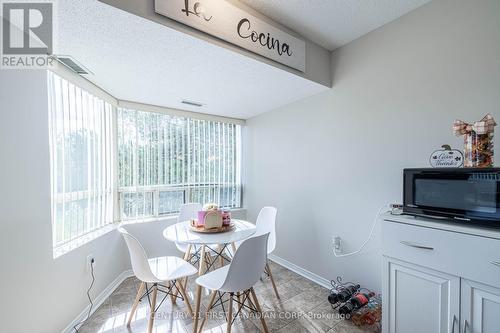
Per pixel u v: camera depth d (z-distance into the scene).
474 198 1.14
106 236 2.24
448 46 1.56
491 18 1.40
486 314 1.08
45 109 1.51
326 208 2.37
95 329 1.74
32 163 1.40
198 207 2.86
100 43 1.45
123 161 2.65
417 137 1.71
